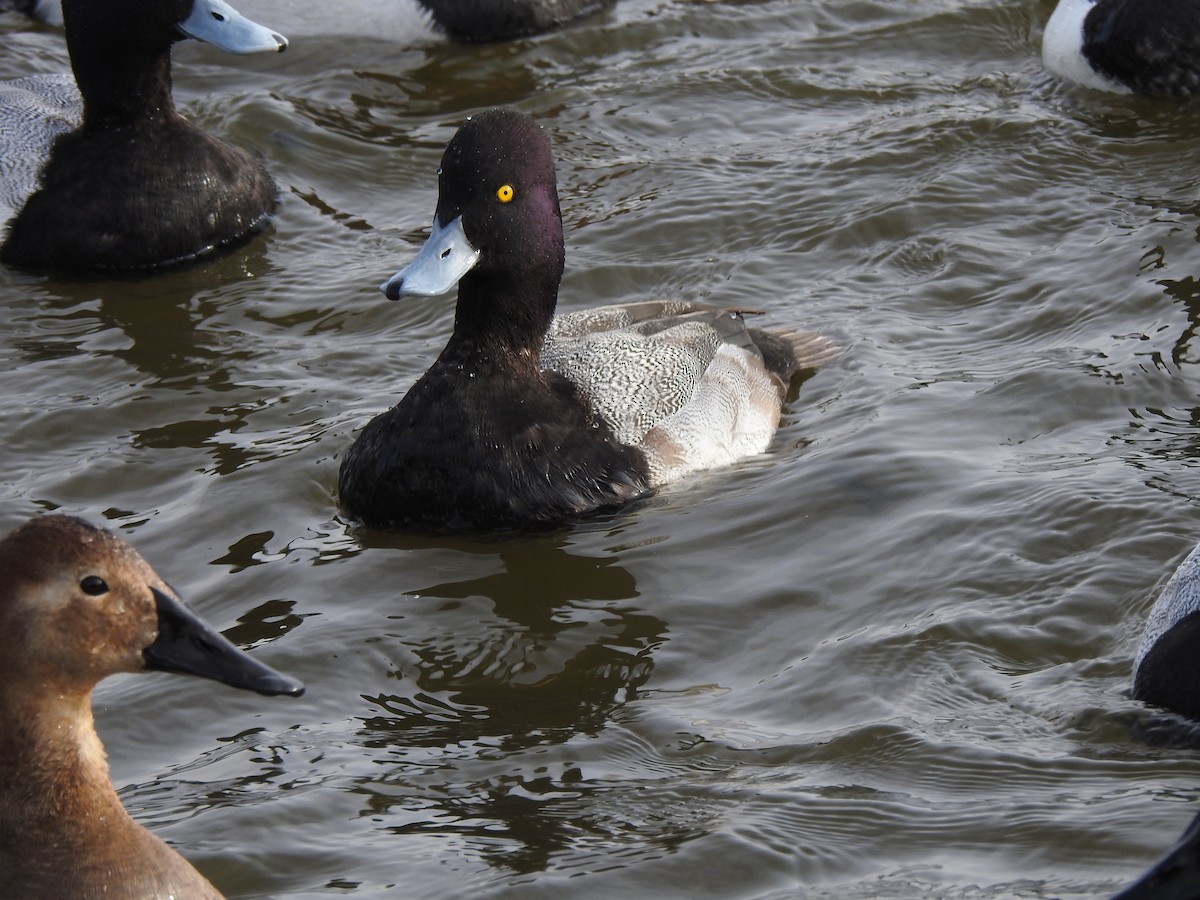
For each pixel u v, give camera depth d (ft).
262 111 56.34
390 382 42.91
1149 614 30.50
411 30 61.36
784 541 35.22
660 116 56.34
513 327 37.09
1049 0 62.03
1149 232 47.09
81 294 48.16
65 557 21.38
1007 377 40.63
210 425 41.01
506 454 36.42
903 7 62.39
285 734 29.73
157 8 48.21
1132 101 55.11
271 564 35.35
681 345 39.81
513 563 35.17
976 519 34.76
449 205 36.68
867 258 47.91
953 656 30.50
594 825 26.50
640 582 34.19
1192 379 40.01
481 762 28.55
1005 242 47.80
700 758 28.25
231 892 25.23
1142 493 34.83
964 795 26.55
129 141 49.49
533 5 61.36
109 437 40.65
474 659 31.86
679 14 62.90
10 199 49.57
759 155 53.62
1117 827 25.20
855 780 27.22
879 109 56.08
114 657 21.63
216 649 21.75
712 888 24.84
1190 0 53.67
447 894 24.84
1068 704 28.78
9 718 21.56
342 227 51.39
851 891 24.43
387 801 27.48
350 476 37.19
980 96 56.39
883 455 37.78
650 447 37.70
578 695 30.63
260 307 47.09
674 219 50.03
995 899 23.75
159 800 27.78
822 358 42.83
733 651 31.76
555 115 56.75
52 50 60.49
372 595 34.14
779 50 60.23
